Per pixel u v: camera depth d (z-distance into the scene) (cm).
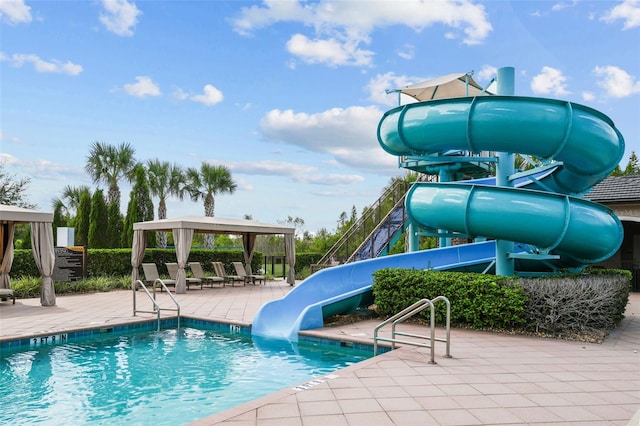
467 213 930
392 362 661
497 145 932
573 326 845
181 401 576
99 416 522
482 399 499
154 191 3266
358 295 1085
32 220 1306
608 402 492
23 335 870
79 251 1845
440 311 958
